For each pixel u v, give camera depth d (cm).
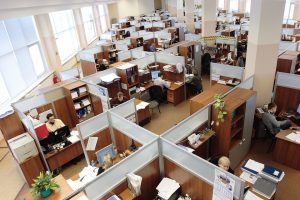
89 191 266
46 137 450
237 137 451
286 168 443
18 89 718
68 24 1241
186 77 738
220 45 935
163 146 318
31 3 562
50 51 955
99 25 1761
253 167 338
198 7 2028
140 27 1488
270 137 503
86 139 382
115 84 647
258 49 481
